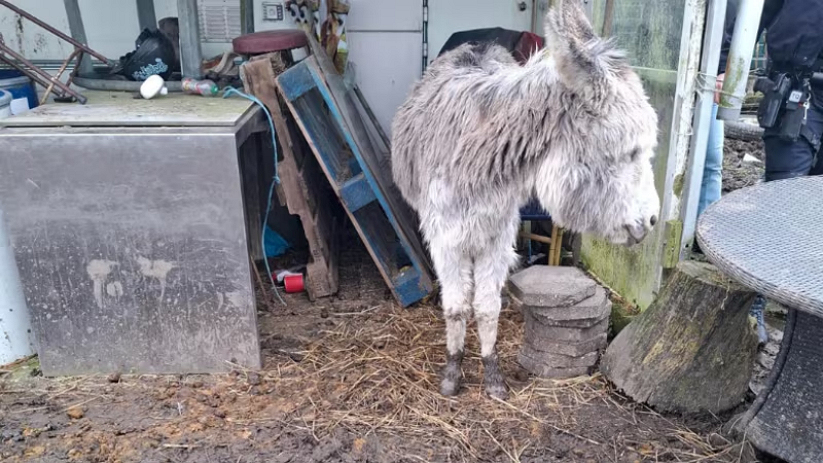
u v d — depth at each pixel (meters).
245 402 3.06
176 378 3.29
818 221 2.48
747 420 2.73
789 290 1.94
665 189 3.32
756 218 2.52
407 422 2.92
